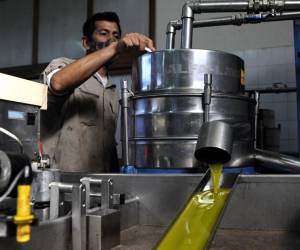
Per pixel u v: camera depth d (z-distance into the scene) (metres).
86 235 0.56
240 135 0.87
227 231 0.70
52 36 3.14
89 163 1.45
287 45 2.38
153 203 0.78
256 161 0.95
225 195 0.71
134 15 2.84
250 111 0.93
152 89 0.87
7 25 3.33
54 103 1.36
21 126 0.68
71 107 1.44
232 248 0.59
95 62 1.12
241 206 0.72
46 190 0.62
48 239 0.51
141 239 0.65
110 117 1.57
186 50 0.85
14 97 0.66
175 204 0.76
